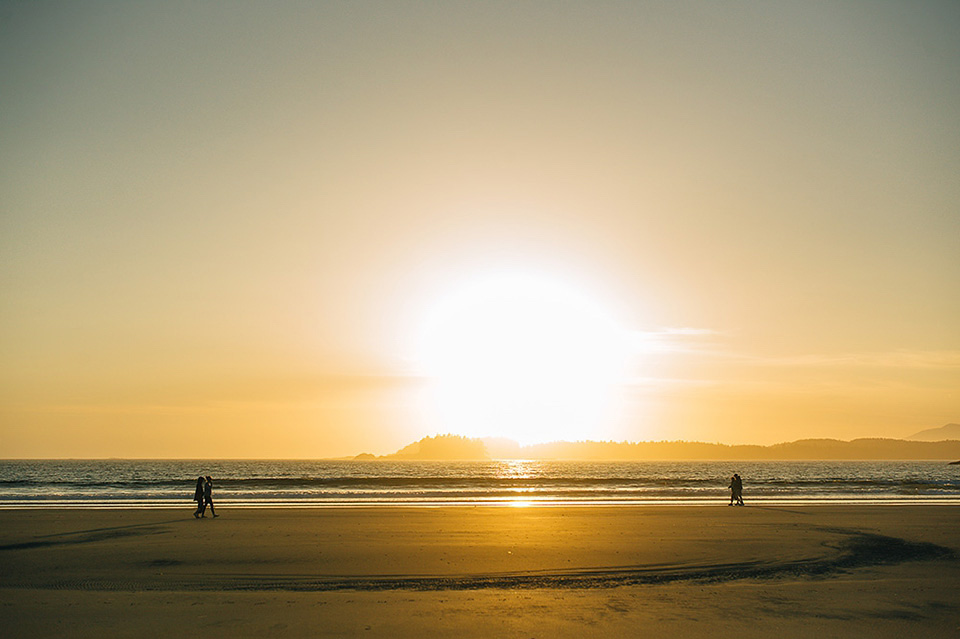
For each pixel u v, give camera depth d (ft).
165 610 38.24
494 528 74.54
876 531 73.36
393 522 80.43
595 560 54.34
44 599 41.06
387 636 33.06
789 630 34.55
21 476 337.52
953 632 34.55
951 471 538.88
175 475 363.15
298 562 53.21
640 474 414.82
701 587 44.93
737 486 110.93
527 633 33.71
